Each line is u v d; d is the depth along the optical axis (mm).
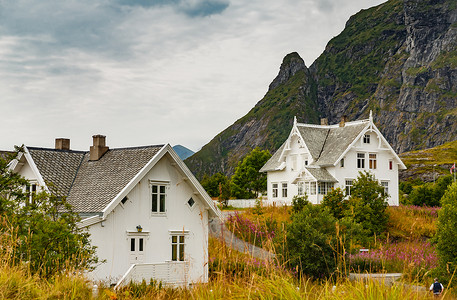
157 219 29438
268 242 10828
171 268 23312
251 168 104188
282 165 67000
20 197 21078
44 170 31750
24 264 13164
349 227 28703
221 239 12016
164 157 30109
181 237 30344
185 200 30641
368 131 62375
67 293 11742
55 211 20531
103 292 12969
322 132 66188
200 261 30547
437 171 144375
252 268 10742
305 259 24594
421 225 46250
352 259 25172
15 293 11180
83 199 28969
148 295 14062
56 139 36406
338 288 9461
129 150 31609
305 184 61906
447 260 27141
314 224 27047
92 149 33031
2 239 13781
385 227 45688
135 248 28438
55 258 14727
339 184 60438
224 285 10352
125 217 28250
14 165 32344
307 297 9328
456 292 14484
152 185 29469
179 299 12070
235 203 69125
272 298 9352
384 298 8805
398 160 63656
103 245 27172
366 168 62219
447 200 30156
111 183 29172
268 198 69812
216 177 96750
